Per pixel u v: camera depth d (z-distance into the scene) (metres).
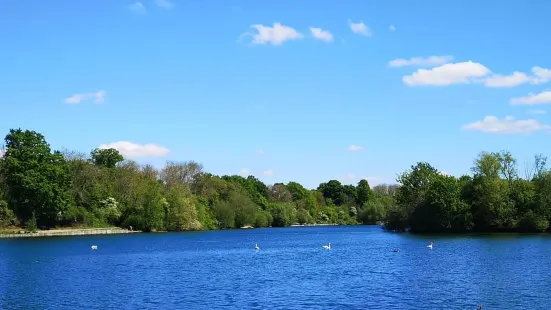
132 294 52.75
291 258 91.12
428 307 45.19
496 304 45.94
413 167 180.00
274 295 51.78
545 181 155.25
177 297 51.00
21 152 147.25
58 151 160.88
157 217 182.50
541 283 56.28
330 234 181.50
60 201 153.25
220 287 57.06
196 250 109.06
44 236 148.38
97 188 174.12
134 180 183.00
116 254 97.81
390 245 117.88
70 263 81.62
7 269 73.75
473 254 89.19
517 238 129.00
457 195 160.50
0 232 142.75
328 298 49.88
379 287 55.75
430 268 71.12
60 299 50.25
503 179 161.88
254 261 85.81
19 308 46.38
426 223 165.00
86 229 162.50
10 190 146.25
